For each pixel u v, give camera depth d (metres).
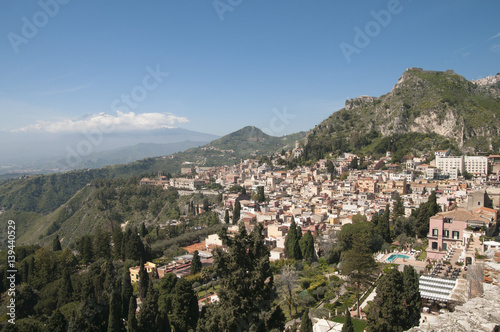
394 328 61.53
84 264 148.88
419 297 63.78
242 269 47.31
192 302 80.19
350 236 126.25
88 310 78.00
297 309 91.69
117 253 150.12
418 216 133.75
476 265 52.75
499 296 37.31
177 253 151.75
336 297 94.81
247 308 45.91
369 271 88.62
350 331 61.22
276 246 148.25
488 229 96.44
